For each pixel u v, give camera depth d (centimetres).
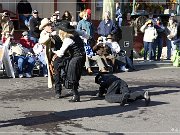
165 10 2359
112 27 1670
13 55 1504
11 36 1573
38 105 1055
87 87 1298
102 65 1552
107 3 1800
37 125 868
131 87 1311
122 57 1653
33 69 1531
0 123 883
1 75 1521
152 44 1908
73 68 1063
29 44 1590
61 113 970
